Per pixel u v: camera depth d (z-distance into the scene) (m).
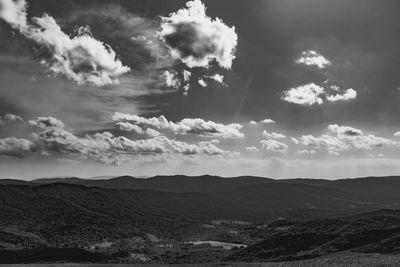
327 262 98.69
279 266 99.12
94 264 133.75
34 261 142.00
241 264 110.44
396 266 83.50
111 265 128.88
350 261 95.81
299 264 99.19
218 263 119.50
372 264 88.25
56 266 127.62
